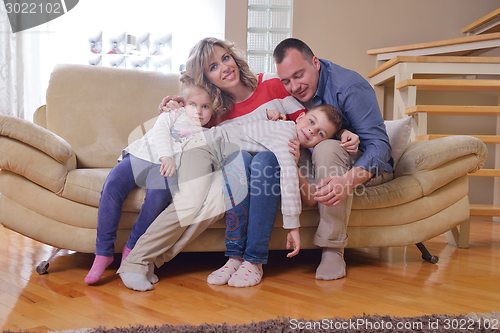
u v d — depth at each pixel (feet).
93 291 4.10
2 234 7.42
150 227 4.28
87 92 6.31
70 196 4.70
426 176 5.25
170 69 15.46
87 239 4.76
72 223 4.77
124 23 15.38
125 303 3.74
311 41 11.00
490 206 7.70
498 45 9.34
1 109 12.32
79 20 14.69
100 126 6.20
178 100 5.05
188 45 15.67
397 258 5.90
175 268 5.10
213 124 5.13
